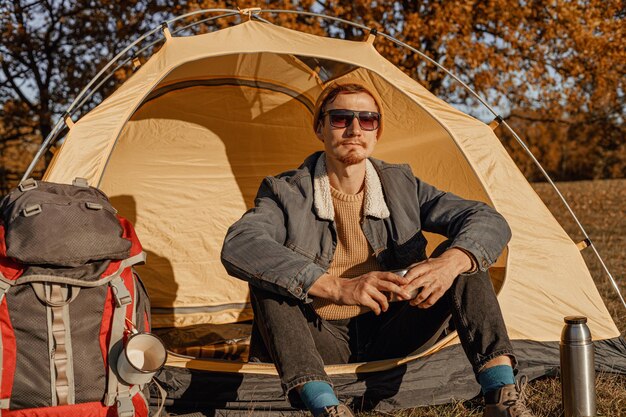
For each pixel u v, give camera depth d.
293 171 2.53
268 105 4.02
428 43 10.72
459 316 2.06
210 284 4.00
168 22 3.17
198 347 3.26
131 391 1.93
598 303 2.94
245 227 2.15
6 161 16.62
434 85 10.91
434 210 2.43
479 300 2.06
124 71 11.47
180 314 3.90
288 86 3.91
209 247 4.04
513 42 11.09
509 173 3.07
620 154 26.30
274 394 2.44
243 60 3.66
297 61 3.59
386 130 3.54
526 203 3.03
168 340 3.49
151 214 3.97
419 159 3.46
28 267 1.88
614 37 10.95
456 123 3.11
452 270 2.03
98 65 13.00
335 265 2.45
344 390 2.39
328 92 2.41
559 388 2.60
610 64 11.12
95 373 1.90
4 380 1.83
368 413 2.43
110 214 2.06
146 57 11.35
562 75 11.62
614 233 8.11
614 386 2.65
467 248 2.10
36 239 1.88
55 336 1.86
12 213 1.96
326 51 3.07
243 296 4.04
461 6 9.97
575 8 10.75
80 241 1.92
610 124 15.05
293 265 1.99
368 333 2.47
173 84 3.72
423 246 2.46
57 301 1.88
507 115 13.99
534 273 2.88
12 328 1.85
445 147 3.22
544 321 2.82
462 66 11.16
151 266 3.93
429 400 2.50
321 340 2.35
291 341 1.97
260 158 4.20
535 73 11.44
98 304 1.94
